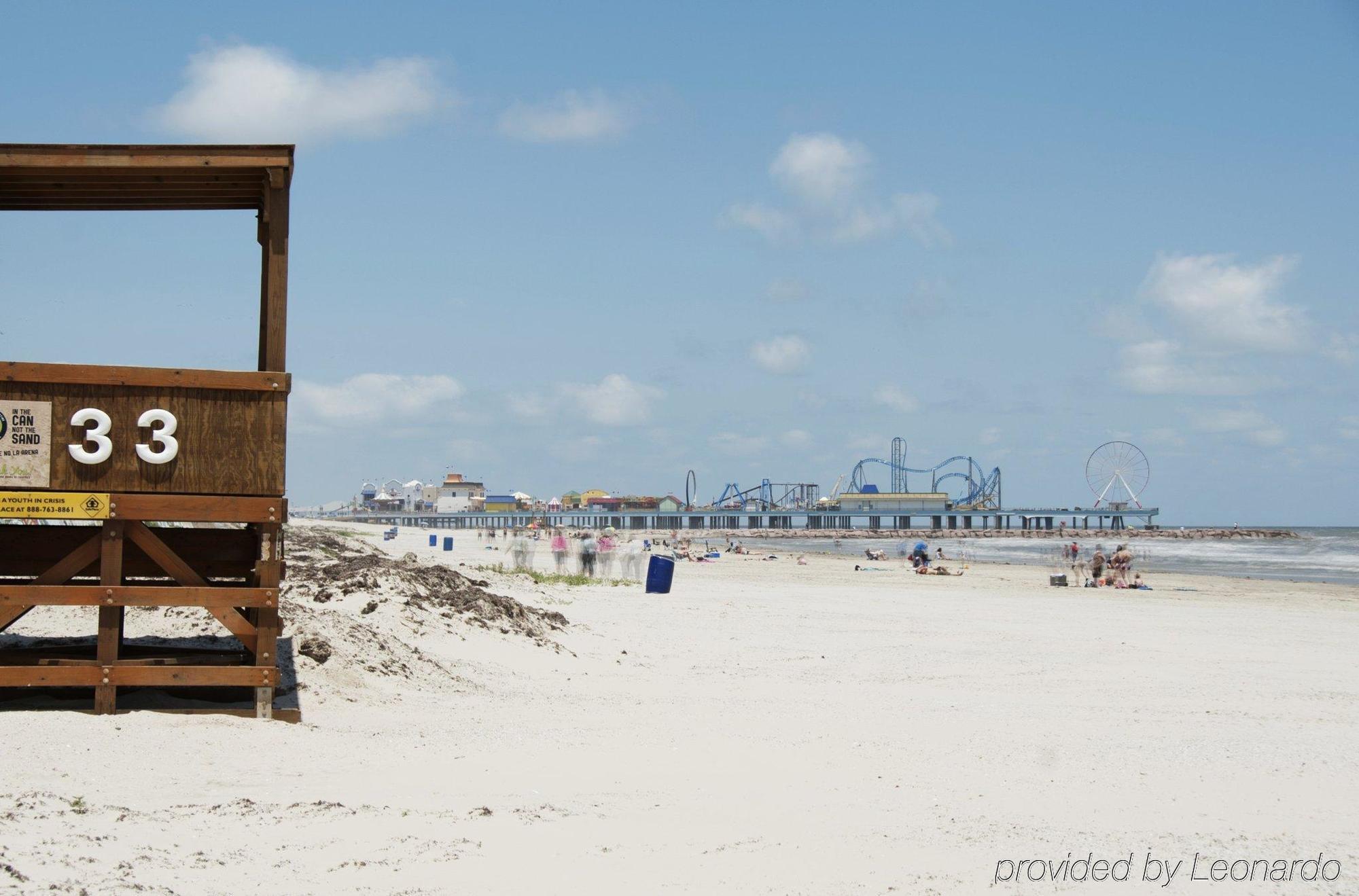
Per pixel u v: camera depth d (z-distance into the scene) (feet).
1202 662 65.51
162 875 19.04
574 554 156.46
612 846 23.15
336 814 24.21
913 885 21.31
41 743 28.07
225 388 33.35
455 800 26.61
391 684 42.55
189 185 36.94
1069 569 206.39
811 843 24.23
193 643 43.52
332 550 108.58
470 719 38.50
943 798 29.43
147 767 27.20
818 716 42.91
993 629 82.48
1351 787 32.32
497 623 57.88
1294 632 88.02
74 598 32.37
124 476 32.76
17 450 32.24
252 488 33.55
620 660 57.31
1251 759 36.14
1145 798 30.19
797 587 133.08
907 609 100.32
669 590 108.68
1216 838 25.85
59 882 17.80
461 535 436.76
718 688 50.42
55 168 33.55
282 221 33.94
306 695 37.81
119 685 32.53
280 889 18.97
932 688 52.29
